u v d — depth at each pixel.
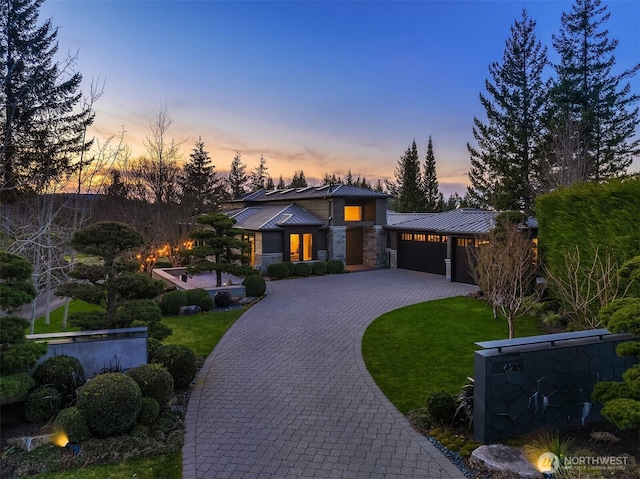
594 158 27.56
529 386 6.11
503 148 31.83
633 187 9.92
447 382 8.33
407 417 6.92
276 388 8.27
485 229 19.16
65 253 12.90
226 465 5.53
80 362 7.76
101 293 8.95
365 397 7.77
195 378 8.85
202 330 12.80
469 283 21.31
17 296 6.11
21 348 5.98
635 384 4.84
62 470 5.36
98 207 22.33
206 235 17.55
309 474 5.30
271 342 11.45
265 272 24.59
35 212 12.11
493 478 5.06
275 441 6.18
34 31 17.86
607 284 8.96
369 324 13.23
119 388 6.11
